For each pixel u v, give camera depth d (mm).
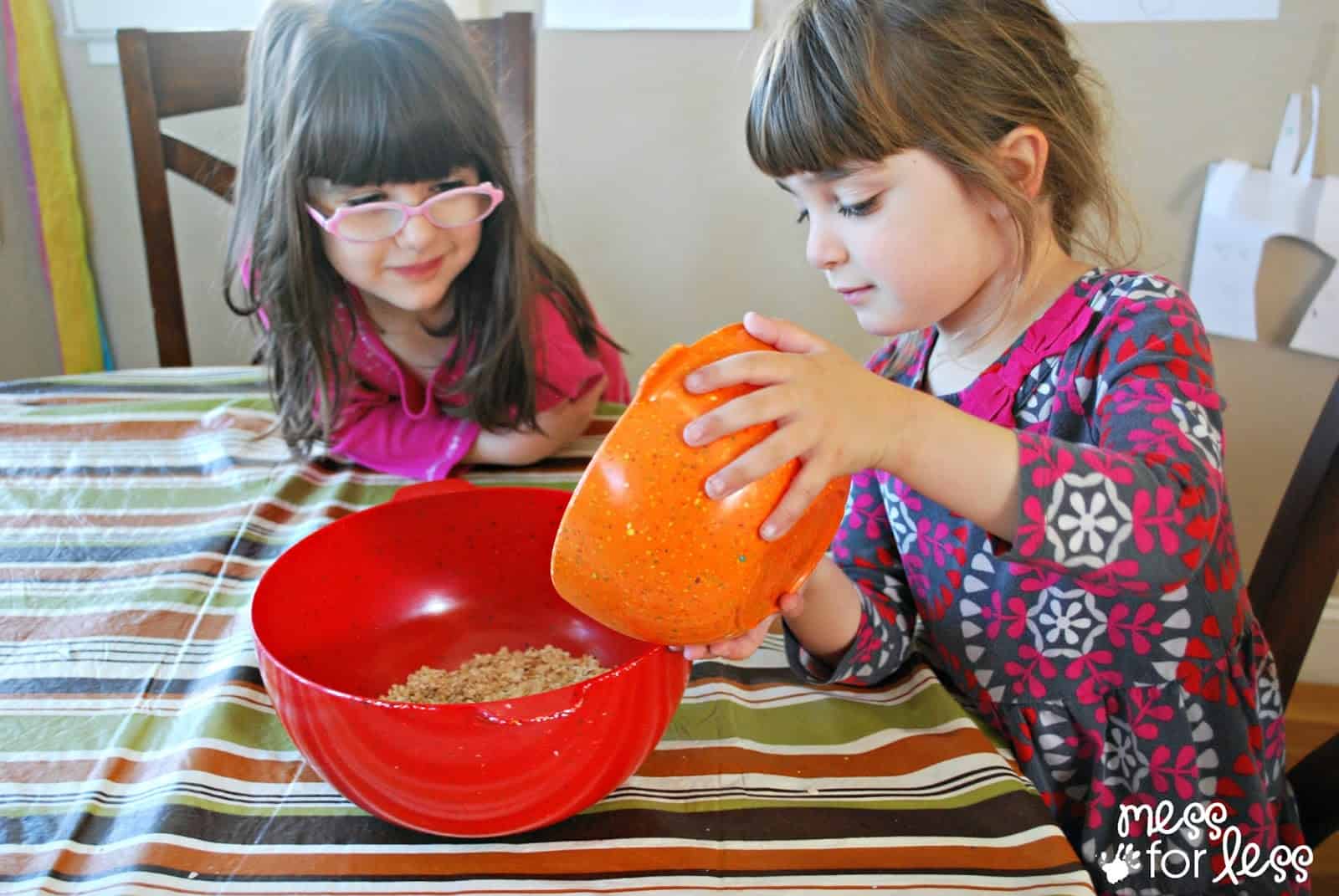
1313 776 866
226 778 590
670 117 1617
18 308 1804
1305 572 893
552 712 489
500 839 550
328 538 706
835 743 637
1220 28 1402
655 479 454
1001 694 780
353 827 558
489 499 750
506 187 1009
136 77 1271
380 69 884
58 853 532
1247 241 1464
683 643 498
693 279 1729
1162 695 753
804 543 528
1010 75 659
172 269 1342
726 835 554
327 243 961
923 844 544
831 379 494
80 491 967
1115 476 539
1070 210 763
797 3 677
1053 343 728
